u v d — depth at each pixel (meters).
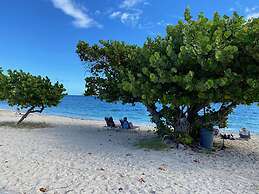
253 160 12.24
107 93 17.30
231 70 12.08
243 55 11.88
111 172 9.42
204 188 8.09
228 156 12.81
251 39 11.27
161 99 12.68
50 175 8.92
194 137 14.81
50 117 34.84
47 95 20.77
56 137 16.59
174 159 11.46
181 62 11.87
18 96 20.22
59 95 21.25
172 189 7.93
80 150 12.84
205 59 11.47
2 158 10.79
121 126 23.06
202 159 11.77
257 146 15.86
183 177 9.11
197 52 11.38
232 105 14.02
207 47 11.03
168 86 12.97
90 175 9.03
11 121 25.64
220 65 11.68
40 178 8.60
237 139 18.20
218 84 11.34
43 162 10.46
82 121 29.17
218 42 11.34
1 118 29.47
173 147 13.48
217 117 14.23
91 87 18.20
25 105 21.25
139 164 10.52
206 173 9.70
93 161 10.84
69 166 10.03
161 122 14.62
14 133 17.75
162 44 13.43
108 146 14.04
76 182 8.34
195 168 10.30
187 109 14.34
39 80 20.61
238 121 41.88
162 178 8.92
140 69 14.34
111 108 75.00
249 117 48.75
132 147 13.87
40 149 12.78
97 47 17.59
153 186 8.15
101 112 58.38
